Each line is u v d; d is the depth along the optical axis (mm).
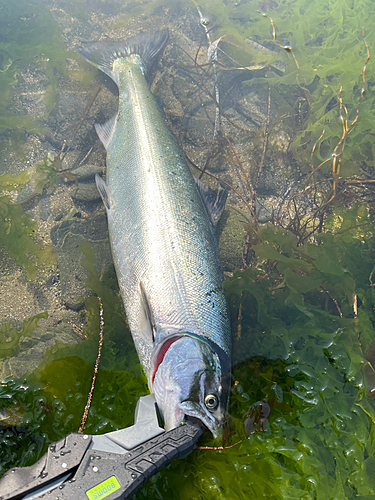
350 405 531
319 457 490
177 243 593
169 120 876
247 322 613
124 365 577
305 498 457
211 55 964
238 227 744
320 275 638
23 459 489
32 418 520
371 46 944
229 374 536
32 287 684
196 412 474
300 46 974
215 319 555
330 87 892
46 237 732
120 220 643
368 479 478
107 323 612
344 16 1013
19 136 830
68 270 694
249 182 823
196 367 500
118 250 629
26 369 571
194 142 857
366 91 889
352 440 501
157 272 575
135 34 1021
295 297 616
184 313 547
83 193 768
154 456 402
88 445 403
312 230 762
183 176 670
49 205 764
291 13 1065
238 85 953
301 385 543
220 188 802
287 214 781
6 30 983
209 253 608
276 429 505
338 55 945
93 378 529
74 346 587
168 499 454
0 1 1023
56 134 843
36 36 958
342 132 832
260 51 973
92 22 1030
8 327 606
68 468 382
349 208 777
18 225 714
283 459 486
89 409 529
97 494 366
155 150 679
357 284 638
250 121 903
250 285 621
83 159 817
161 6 1062
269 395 532
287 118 892
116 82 865
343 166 797
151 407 479
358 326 594
